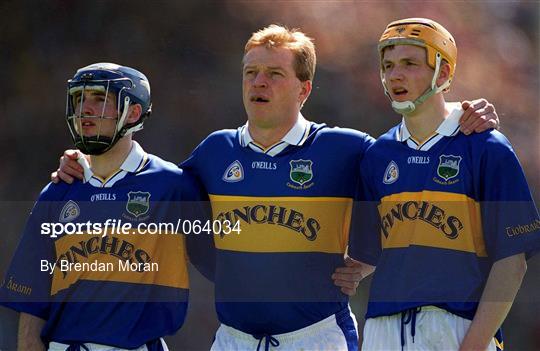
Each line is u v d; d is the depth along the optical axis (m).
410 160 19.03
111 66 20.31
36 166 51.03
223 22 52.03
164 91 50.28
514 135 51.59
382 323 18.89
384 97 50.28
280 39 20.08
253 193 19.94
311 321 19.78
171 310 20.23
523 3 54.97
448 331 18.33
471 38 53.94
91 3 52.09
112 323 19.66
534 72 53.84
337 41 52.00
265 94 19.80
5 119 51.22
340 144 20.12
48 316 20.38
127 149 20.45
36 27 51.97
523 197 18.36
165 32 51.72
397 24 19.08
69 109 20.06
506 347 39.81
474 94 53.19
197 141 49.41
